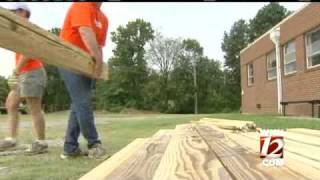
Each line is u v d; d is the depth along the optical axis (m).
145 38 78.94
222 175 2.32
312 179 2.14
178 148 3.78
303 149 3.54
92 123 5.77
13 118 7.39
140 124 15.58
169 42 78.38
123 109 76.00
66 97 67.12
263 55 25.91
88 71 3.98
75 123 5.97
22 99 7.46
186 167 2.62
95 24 5.57
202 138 4.91
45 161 5.81
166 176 2.34
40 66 6.97
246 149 3.56
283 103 20.66
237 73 79.19
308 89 18.61
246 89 30.73
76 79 5.61
